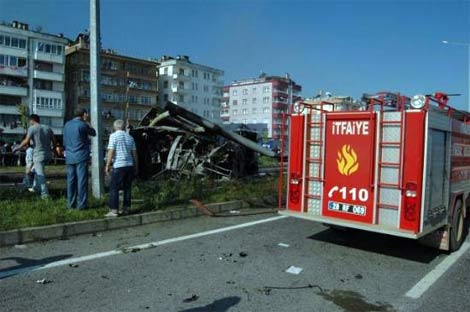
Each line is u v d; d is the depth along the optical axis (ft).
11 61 235.61
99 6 32.45
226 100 452.76
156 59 364.17
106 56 291.58
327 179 22.72
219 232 26.53
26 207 28.30
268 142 125.59
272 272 19.21
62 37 258.78
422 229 19.90
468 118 26.02
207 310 14.92
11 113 232.94
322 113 22.90
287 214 23.58
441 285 18.33
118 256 20.79
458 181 24.31
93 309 14.69
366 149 21.31
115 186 27.58
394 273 19.76
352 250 23.39
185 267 19.43
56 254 20.84
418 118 19.79
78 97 268.21
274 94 421.59
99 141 33.04
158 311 14.70
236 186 43.55
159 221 29.19
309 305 15.69
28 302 15.14
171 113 53.52
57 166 90.68
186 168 49.39
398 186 20.33
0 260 19.75
